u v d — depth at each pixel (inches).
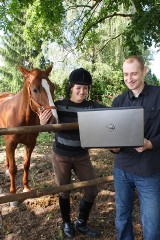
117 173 96.4
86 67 647.8
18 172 215.2
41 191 104.1
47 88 134.2
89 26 343.9
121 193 96.0
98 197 163.9
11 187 164.2
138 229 130.9
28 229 136.3
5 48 998.4
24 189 173.0
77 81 108.7
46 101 129.3
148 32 229.6
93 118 81.4
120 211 97.3
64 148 116.9
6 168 213.0
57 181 121.6
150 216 87.7
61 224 138.5
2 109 176.1
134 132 79.1
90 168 121.0
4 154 281.3
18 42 971.3
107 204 156.3
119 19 637.9
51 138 337.4
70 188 108.0
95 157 249.1
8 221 144.3
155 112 85.3
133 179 92.1
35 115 154.9
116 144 82.3
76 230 130.9
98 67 663.1
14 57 998.4
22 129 96.7
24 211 153.1
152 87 88.5
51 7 287.1
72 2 377.1
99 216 144.5
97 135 83.0
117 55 671.8
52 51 637.3
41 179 197.8
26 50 923.4
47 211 152.3
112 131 80.9
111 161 234.2
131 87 87.6
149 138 86.7
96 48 580.4
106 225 136.4
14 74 978.1
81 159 118.2
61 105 118.3
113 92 668.1
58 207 155.6
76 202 159.6
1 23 274.8
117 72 680.4
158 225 88.0
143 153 87.9
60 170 119.6
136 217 140.7
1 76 1027.9
